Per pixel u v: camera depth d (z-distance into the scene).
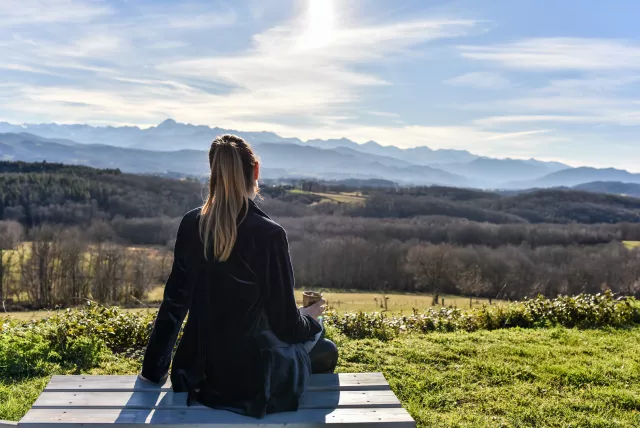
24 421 2.26
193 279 2.53
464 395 4.42
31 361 4.91
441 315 8.18
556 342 6.36
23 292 36.56
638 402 4.30
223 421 2.29
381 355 5.58
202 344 2.46
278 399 2.38
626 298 8.20
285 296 2.42
